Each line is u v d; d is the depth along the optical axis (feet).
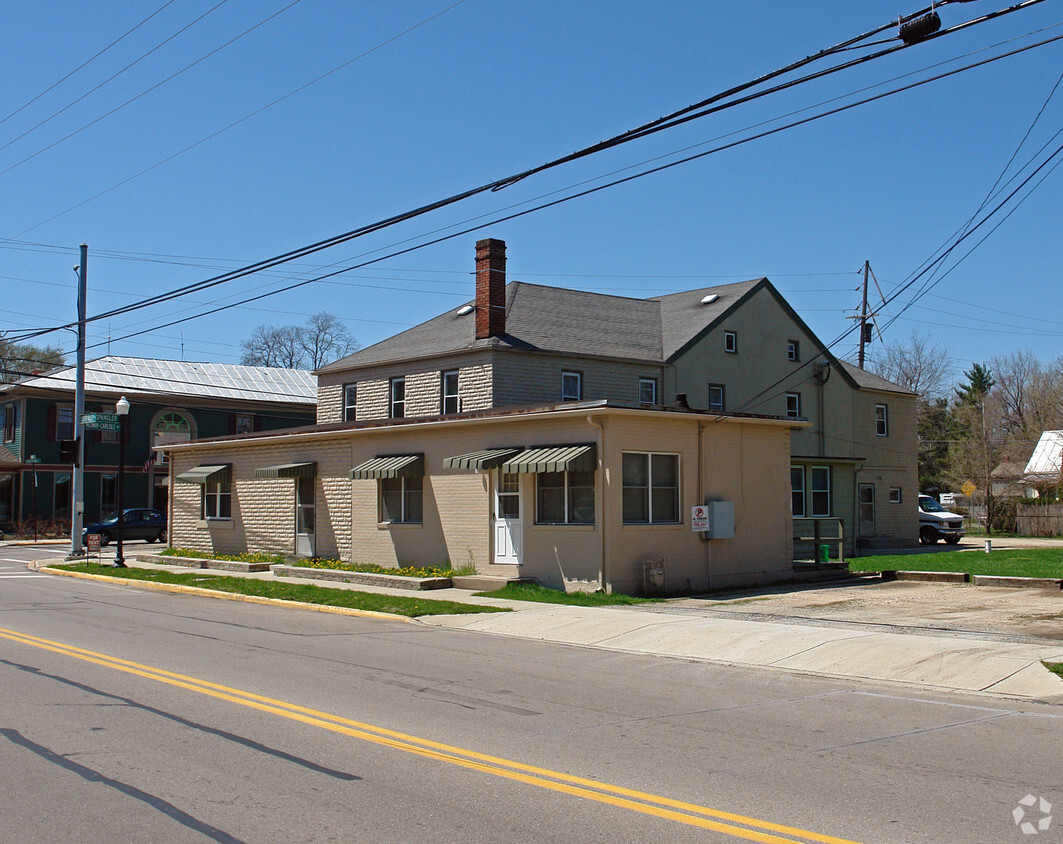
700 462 72.79
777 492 78.43
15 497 160.86
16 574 93.76
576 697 34.22
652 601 63.98
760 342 120.47
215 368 189.57
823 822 20.25
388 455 83.76
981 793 22.45
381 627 54.44
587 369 106.42
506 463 68.85
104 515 165.37
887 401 135.33
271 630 52.44
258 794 21.97
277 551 96.78
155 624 54.34
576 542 68.39
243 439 100.17
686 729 29.17
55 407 162.30
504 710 31.65
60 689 34.22
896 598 65.51
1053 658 39.17
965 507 213.25
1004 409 249.96
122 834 19.35
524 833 19.45
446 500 78.38
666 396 109.91
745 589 73.61
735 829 19.76
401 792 22.20
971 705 33.22
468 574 74.84
